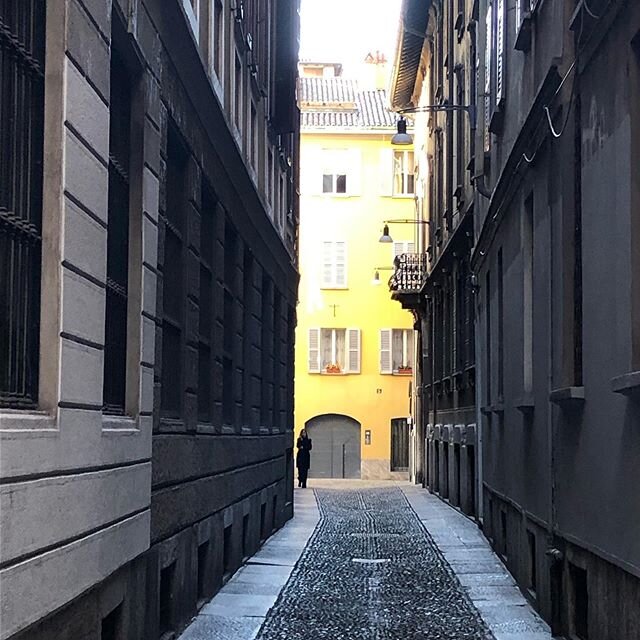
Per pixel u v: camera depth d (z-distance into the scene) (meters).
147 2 8.82
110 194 8.18
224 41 14.00
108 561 7.36
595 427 8.62
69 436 6.31
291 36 20.69
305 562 16.58
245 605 12.49
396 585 14.12
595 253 8.65
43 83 6.17
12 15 5.67
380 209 48.59
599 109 8.47
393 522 23.78
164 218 9.77
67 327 6.26
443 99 30.25
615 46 7.90
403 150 48.75
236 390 15.58
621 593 7.77
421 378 38.28
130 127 8.81
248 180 15.73
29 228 5.93
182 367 11.13
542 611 11.41
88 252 6.75
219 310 13.71
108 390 8.12
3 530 5.11
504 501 15.70
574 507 9.55
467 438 23.55
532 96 12.14
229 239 15.68
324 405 47.88
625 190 7.53
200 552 12.56
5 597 5.15
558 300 10.20
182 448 10.84
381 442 47.72
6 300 5.59
